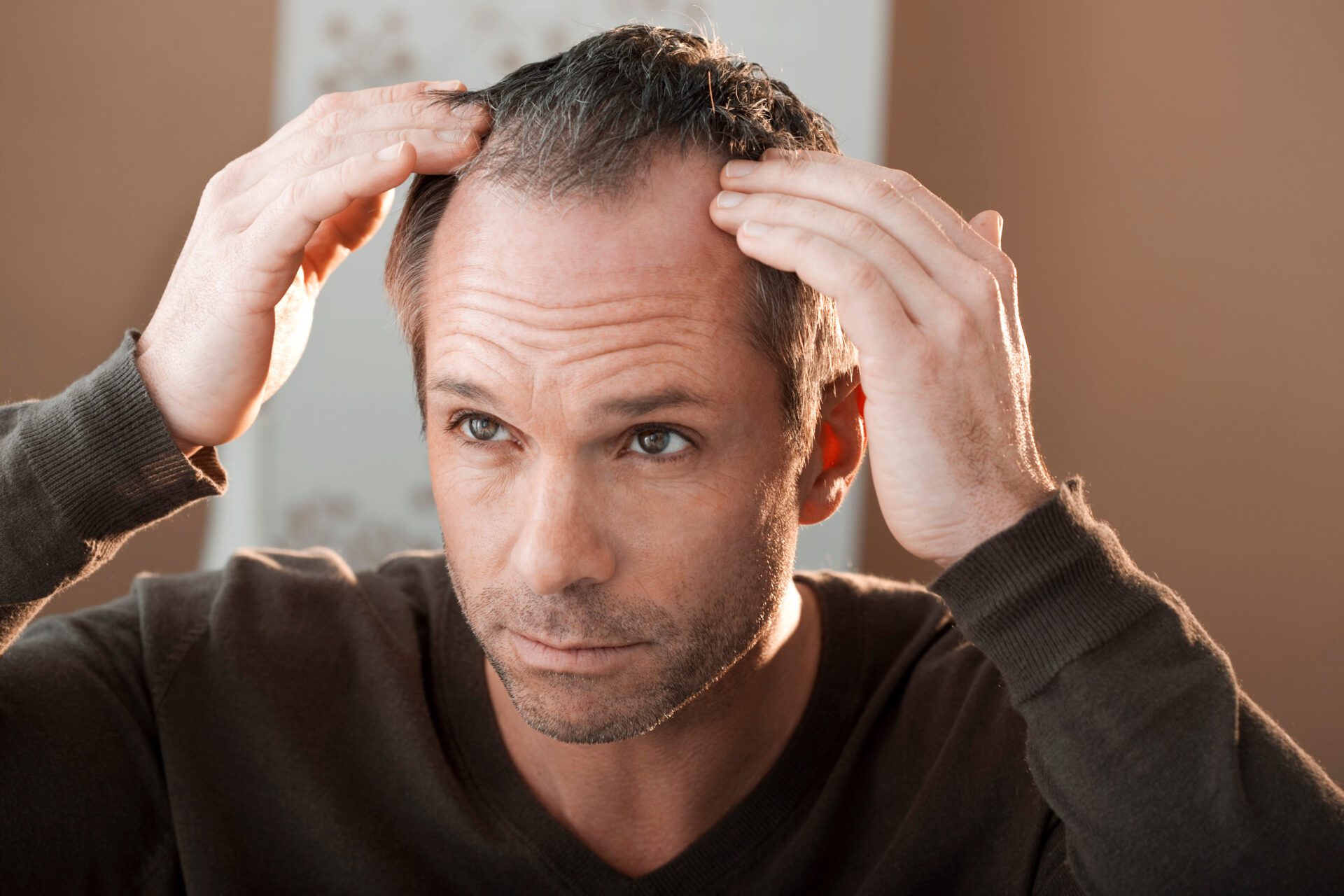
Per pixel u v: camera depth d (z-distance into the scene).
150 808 1.12
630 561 0.93
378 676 1.16
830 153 1.08
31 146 2.58
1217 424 2.78
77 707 1.09
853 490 2.57
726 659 0.97
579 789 1.08
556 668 0.94
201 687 1.15
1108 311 2.76
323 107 1.01
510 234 0.92
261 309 1.00
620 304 0.90
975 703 1.14
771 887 1.07
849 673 1.18
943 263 0.91
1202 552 2.78
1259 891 0.84
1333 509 2.78
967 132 2.73
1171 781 0.86
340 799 1.11
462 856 1.09
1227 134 2.75
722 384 0.92
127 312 2.62
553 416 0.91
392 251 1.06
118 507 1.02
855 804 1.12
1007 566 0.90
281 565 1.32
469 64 2.46
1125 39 2.74
